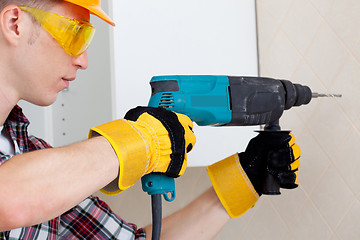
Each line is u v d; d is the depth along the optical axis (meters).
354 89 1.33
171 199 0.89
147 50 1.46
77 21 0.82
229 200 1.08
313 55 1.47
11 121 0.97
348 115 1.34
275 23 1.61
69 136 2.03
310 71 1.48
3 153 0.89
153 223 0.87
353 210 1.33
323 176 1.43
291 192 1.56
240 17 1.64
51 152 0.67
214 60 1.57
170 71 1.49
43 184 0.64
